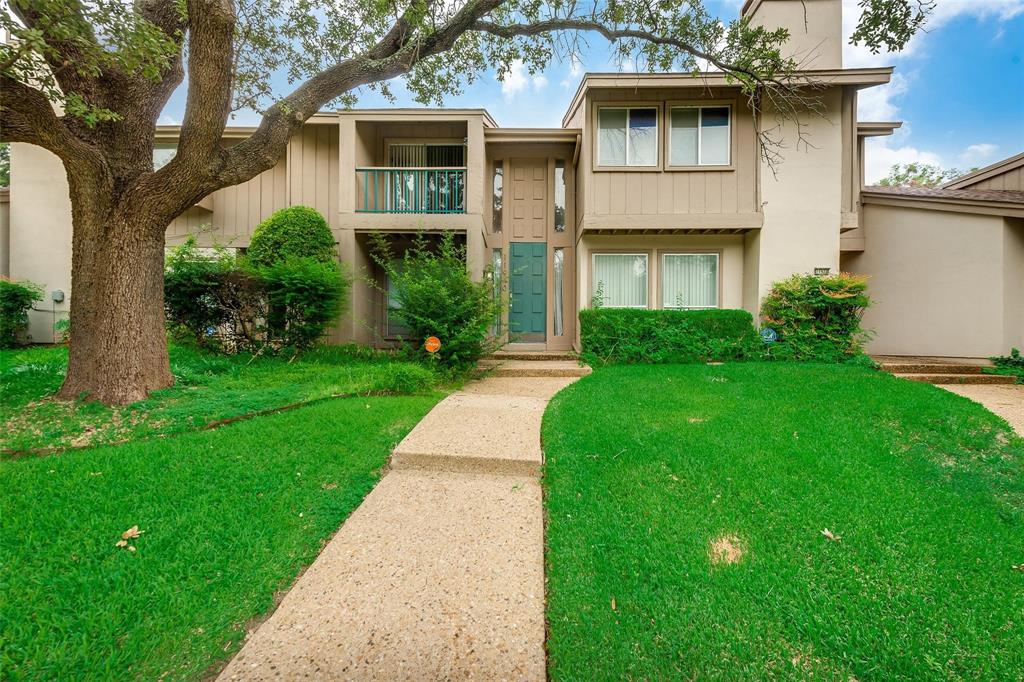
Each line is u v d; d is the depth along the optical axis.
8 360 6.41
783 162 8.47
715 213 8.44
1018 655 1.75
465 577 2.12
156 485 2.78
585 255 9.27
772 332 8.14
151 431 3.78
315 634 1.75
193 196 4.91
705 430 3.96
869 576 2.16
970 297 7.78
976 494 2.97
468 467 3.33
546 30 6.26
